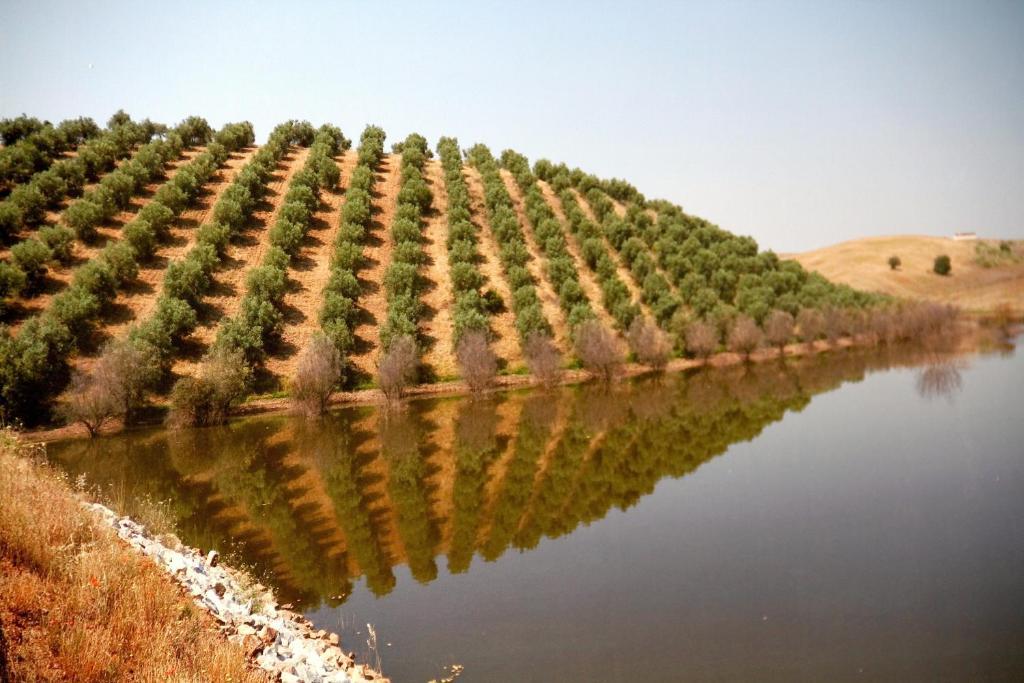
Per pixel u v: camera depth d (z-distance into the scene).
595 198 71.81
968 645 11.58
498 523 19.30
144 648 7.79
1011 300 87.19
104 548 9.57
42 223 49.34
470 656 11.49
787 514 19.11
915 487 21.06
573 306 51.22
